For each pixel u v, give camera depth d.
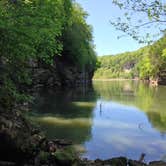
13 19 14.65
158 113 34.28
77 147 19.17
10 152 13.50
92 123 27.03
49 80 62.62
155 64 122.06
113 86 101.12
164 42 14.35
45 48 17.44
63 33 66.31
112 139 21.78
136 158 17.95
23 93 17.30
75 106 37.59
